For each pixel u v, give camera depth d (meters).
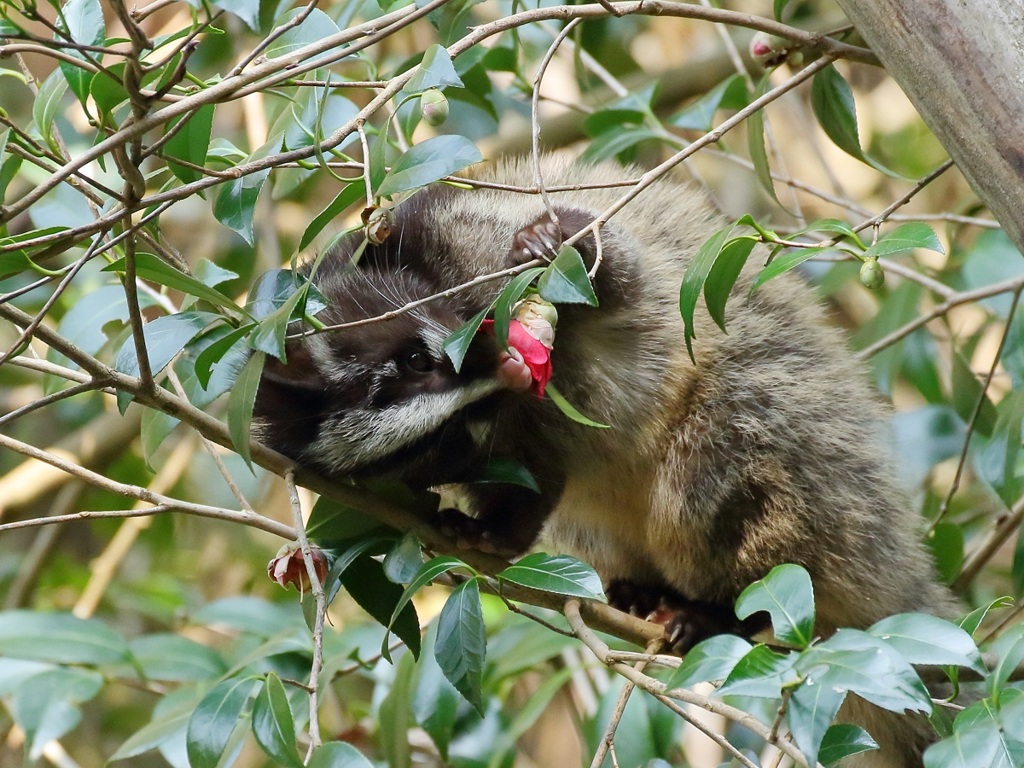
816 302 8.81
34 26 8.48
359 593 6.34
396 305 7.19
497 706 8.91
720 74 12.51
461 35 7.58
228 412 5.34
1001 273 9.34
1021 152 4.88
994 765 4.58
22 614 8.88
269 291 5.62
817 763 4.32
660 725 8.00
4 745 11.49
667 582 8.63
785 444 7.96
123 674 9.01
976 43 4.96
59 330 7.32
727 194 13.20
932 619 4.72
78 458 12.03
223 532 13.49
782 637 4.64
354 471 6.73
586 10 5.60
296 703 7.79
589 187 5.67
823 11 13.16
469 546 6.96
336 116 7.13
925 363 9.76
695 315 8.01
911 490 9.12
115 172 8.41
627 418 7.96
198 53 11.49
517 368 6.39
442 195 8.01
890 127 14.05
